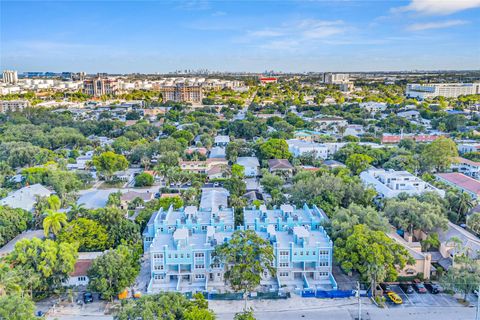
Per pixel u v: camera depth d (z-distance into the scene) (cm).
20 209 15138
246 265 10538
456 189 17438
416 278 12019
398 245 11462
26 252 10844
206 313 8719
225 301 11188
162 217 14288
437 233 13738
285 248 11794
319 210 14350
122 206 17588
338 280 12069
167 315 8625
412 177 18075
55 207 15438
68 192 18912
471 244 12600
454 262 11919
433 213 13775
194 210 14012
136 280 12075
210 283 11869
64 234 13025
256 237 11262
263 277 12031
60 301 11125
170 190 19762
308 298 11256
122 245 11900
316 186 15975
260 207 14200
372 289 11175
